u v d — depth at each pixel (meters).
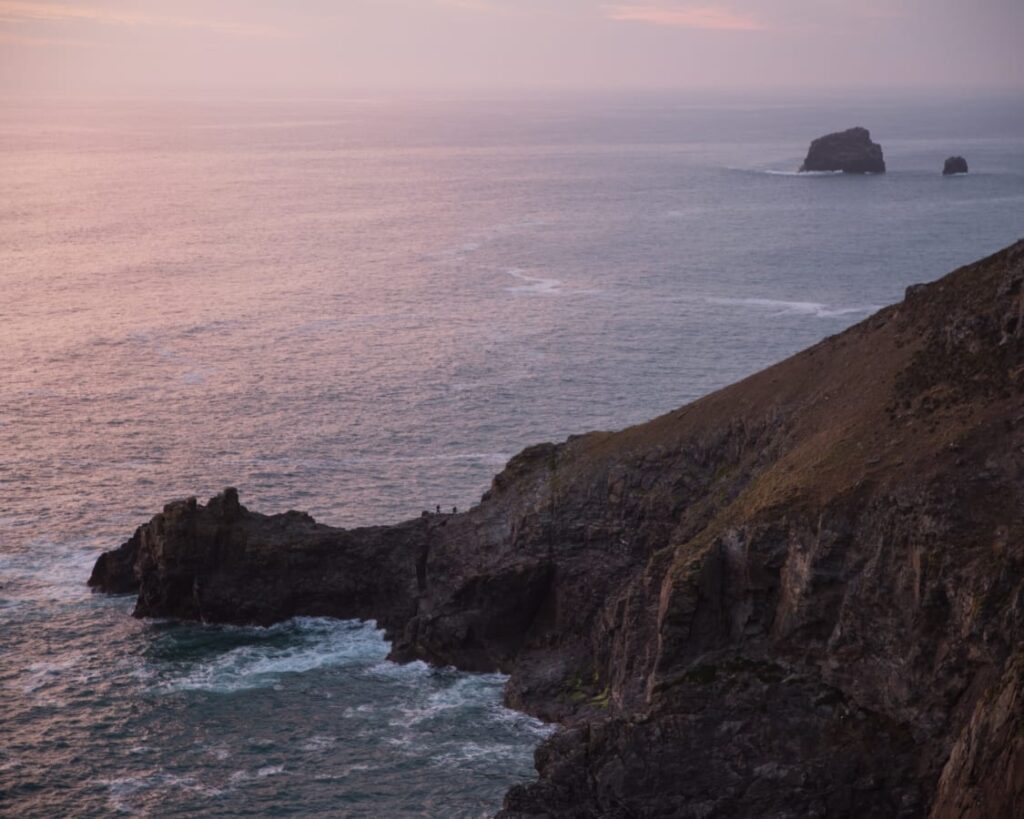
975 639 68.25
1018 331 82.50
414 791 78.50
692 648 79.00
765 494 82.31
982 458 75.00
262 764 81.69
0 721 86.62
